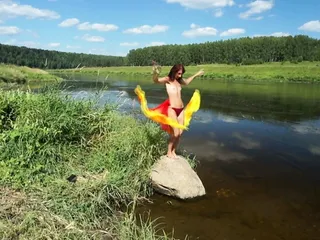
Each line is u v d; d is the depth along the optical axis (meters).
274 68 58.38
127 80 49.09
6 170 6.04
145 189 6.80
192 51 96.81
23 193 5.60
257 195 7.02
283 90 30.69
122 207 6.27
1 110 7.28
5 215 4.91
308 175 8.23
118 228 5.34
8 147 6.53
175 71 7.15
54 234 4.58
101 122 8.35
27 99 7.93
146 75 70.75
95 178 6.45
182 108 7.33
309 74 48.22
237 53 88.56
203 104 20.50
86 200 5.71
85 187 5.97
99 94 9.15
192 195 6.77
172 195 6.80
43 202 5.34
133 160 7.34
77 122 7.80
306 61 78.56
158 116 7.06
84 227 5.07
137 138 7.80
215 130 12.88
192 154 9.66
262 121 14.84
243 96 25.28
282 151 10.17
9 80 28.69
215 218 6.02
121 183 6.49
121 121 8.84
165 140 8.52
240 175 8.13
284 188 7.43
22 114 7.49
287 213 6.28
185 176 6.94
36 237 4.46
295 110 18.09
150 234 5.09
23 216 4.90
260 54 86.00
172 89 7.22
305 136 12.05
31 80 33.84
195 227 5.69
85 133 8.06
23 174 6.05
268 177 8.05
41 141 7.01
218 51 93.25
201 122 14.47
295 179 7.96
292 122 14.62
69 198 5.64
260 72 56.59
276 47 84.19
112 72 81.38
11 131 6.87
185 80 7.57
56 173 6.48
